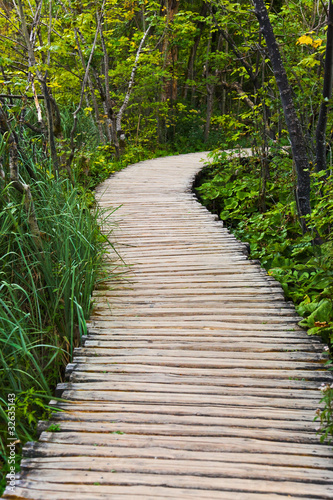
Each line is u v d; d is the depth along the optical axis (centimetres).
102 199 643
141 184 746
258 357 270
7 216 325
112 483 179
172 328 307
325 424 211
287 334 295
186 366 263
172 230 507
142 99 1329
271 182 708
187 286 368
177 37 1271
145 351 279
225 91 1606
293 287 402
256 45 614
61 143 582
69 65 873
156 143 1404
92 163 830
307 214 445
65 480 181
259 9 431
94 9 741
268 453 195
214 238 479
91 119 1074
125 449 198
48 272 324
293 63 579
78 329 308
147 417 219
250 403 229
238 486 177
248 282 372
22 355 264
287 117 449
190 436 206
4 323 275
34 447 199
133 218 554
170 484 178
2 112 369
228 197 746
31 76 510
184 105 1559
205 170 929
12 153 343
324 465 188
